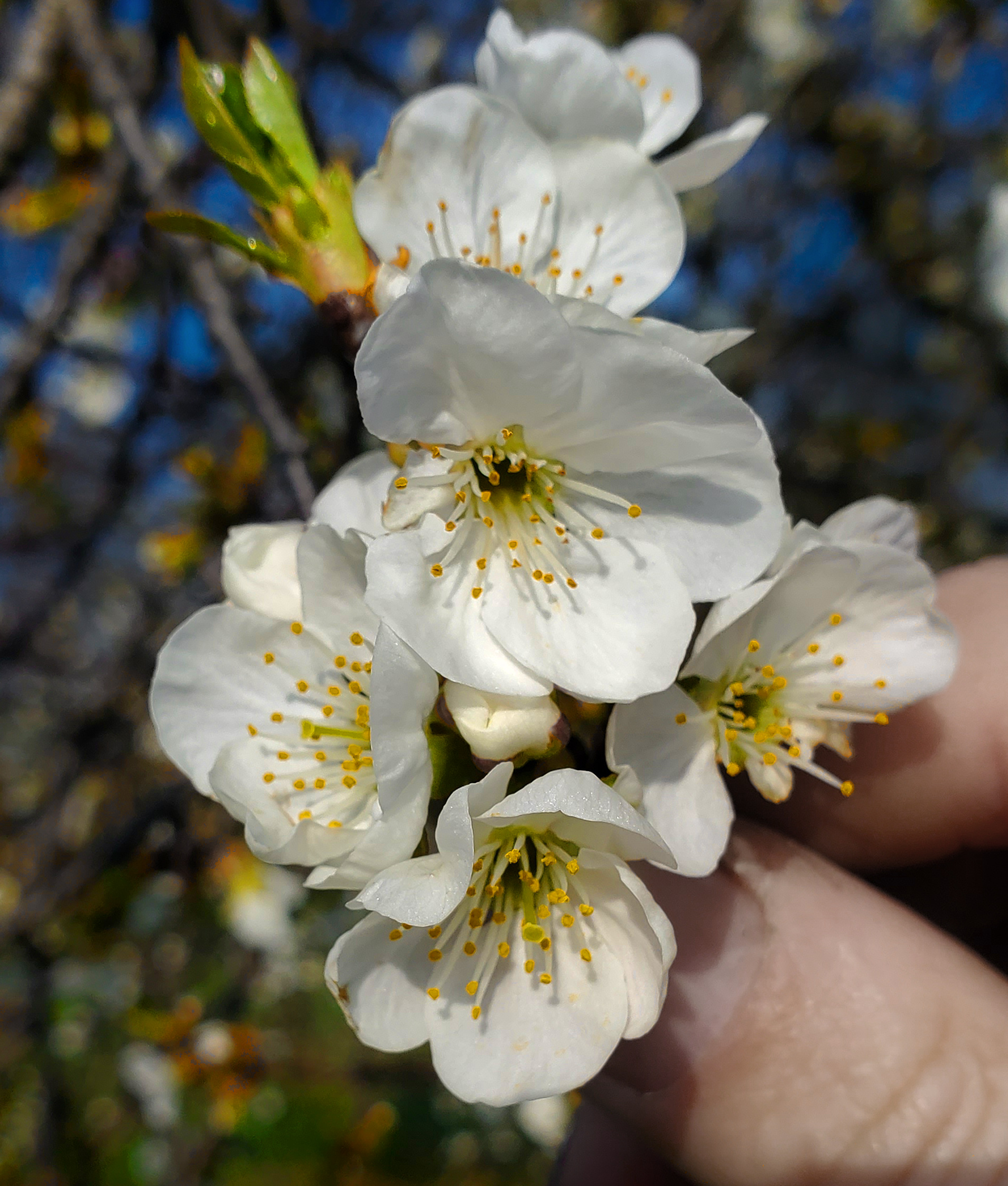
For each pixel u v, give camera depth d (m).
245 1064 0.22
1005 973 0.12
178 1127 0.23
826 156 0.25
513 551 0.07
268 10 0.15
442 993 0.07
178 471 0.18
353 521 0.07
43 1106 0.21
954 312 0.25
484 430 0.07
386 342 0.06
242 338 0.11
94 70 0.12
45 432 0.21
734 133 0.08
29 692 0.28
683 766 0.07
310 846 0.06
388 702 0.06
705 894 0.08
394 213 0.07
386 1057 0.24
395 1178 0.23
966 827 0.10
